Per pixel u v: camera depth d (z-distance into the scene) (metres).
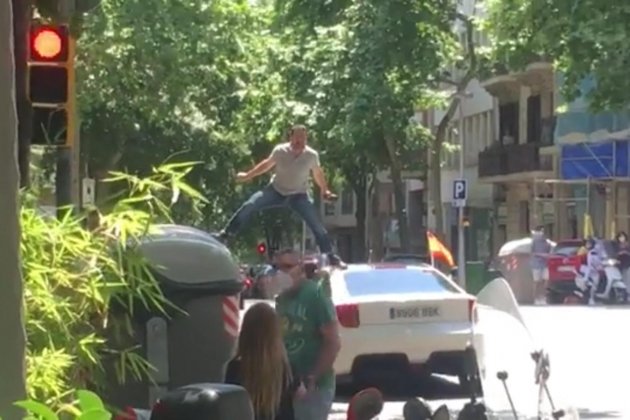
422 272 22.42
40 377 6.68
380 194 88.00
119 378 8.39
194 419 5.55
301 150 18.14
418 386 22.97
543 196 71.19
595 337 31.23
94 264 7.36
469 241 84.94
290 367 11.02
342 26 41.00
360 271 22.41
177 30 35.84
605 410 19.67
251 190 51.12
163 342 9.63
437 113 83.31
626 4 23.39
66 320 7.14
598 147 59.88
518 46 28.16
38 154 15.77
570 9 23.86
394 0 40.06
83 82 35.19
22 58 11.22
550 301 49.34
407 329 21.47
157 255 9.65
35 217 7.25
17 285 5.22
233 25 37.69
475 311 11.60
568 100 24.89
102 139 42.00
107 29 34.50
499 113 78.81
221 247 10.01
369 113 43.16
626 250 49.25
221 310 9.98
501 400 9.41
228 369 9.85
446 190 87.38
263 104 45.41
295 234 73.19
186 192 7.81
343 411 20.66
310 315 12.20
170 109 39.06
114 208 7.62
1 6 5.29
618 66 23.62
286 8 40.78
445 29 42.28
